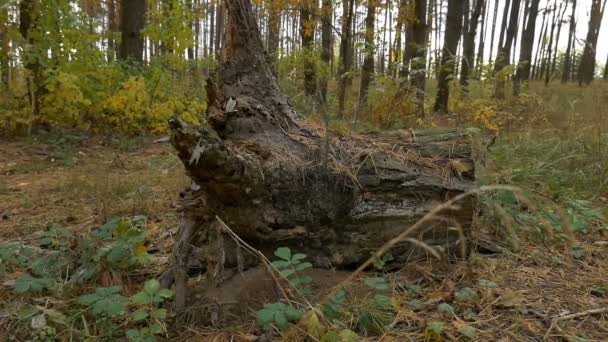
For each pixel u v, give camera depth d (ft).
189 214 7.00
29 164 17.40
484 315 6.46
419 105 19.30
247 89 8.55
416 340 5.86
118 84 24.99
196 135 5.55
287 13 34.01
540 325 6.23
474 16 36.24
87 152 20.16
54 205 12.16
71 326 6.00
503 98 28.48
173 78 26.84
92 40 23.61
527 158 14.70
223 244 7.02
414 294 6.97
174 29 24.86
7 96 22.02
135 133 23.94
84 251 7.65
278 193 7.11
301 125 8.63
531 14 47.50
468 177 8.24
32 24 22.04
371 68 21.74
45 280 6.76
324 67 27.94
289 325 5.90
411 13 25.45
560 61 94.84
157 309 6.27
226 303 6.44
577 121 20.11
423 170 8.13
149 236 9.39
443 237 7.98
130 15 29.66
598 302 6.87
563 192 11.60
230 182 6.21
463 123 22.06
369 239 7.71
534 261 8.31
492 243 8.84
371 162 7.87
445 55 29.27
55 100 21.84
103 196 12.16
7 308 6.58
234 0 8.46
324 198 7.39
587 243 9.27
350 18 23.06
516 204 10.15
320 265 7.57
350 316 6.16
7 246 8.04
